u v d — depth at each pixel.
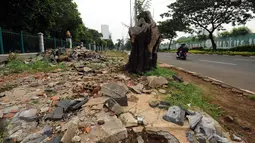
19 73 5.92
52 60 8.52
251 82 5.52
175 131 2.36
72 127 2.14
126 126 2.38
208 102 3.67
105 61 9.38
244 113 3.18
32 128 2.34
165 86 4.26
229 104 3.61
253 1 20.23
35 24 14.40
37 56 9.15
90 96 3.40
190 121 2.49
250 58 14.09
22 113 2.67
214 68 8.63
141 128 2.37
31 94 3.56
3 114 2.71
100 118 2.47
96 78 4.94
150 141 2.21
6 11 12.18
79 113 2.67
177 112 2.64
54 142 1.99
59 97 3.37
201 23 25.47
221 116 3.04
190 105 3.22
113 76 5.22
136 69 5.59
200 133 2.30
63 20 23.08
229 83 5.38
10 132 2.27
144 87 4.21
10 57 7.86
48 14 15.01
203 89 4.57
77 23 26.33
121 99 3.04
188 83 4.82
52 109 2.85
